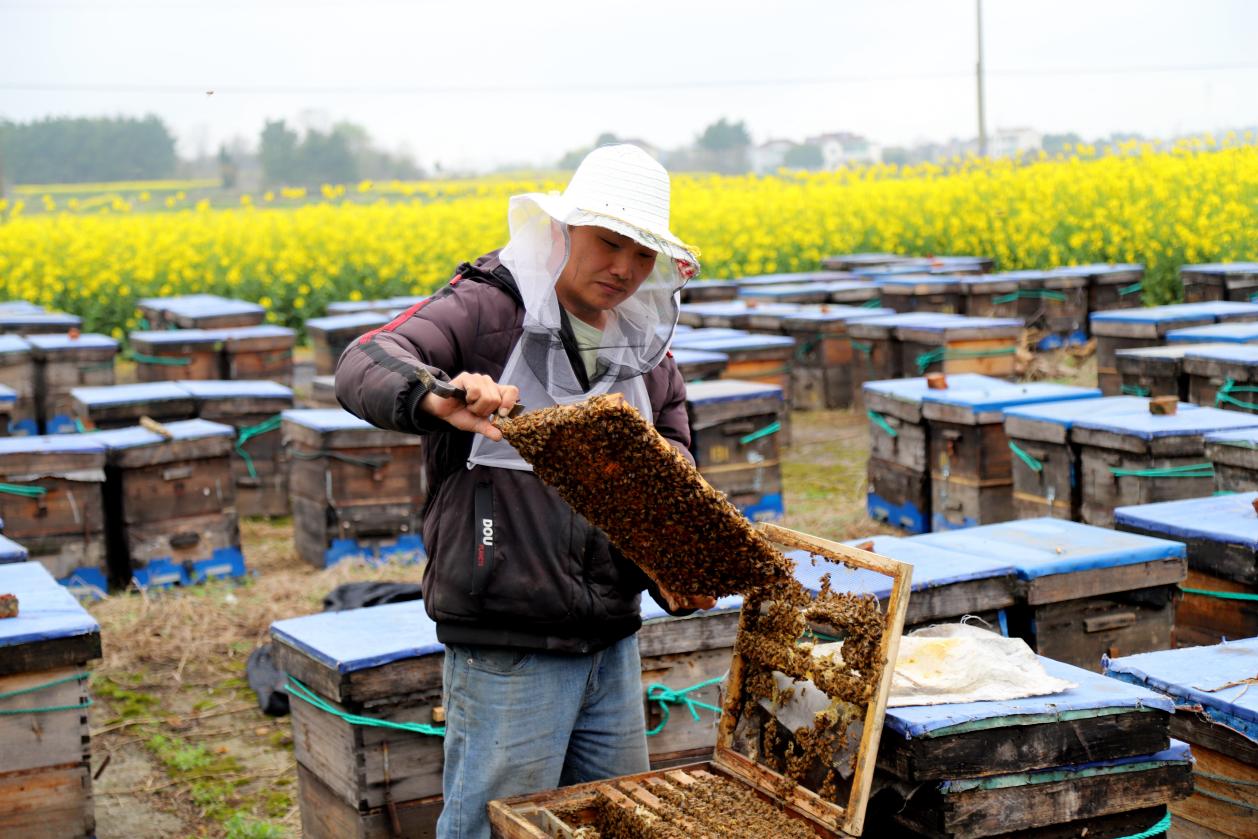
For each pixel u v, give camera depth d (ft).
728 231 76.43
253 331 41.14
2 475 24.66
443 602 9.72
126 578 26.66
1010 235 69.51
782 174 98.84
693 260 9.04
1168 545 14.92
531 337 9.39
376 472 27.35
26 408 36.86
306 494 28.12
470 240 75.87
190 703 20.89
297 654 13.55
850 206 78.38
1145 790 9.62
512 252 9.11
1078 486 22.43
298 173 143.33
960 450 25.77
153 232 73.00
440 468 9.80
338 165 143.23
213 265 69.82
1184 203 58.18
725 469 28.81
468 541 9.59
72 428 37.42
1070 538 15.49
